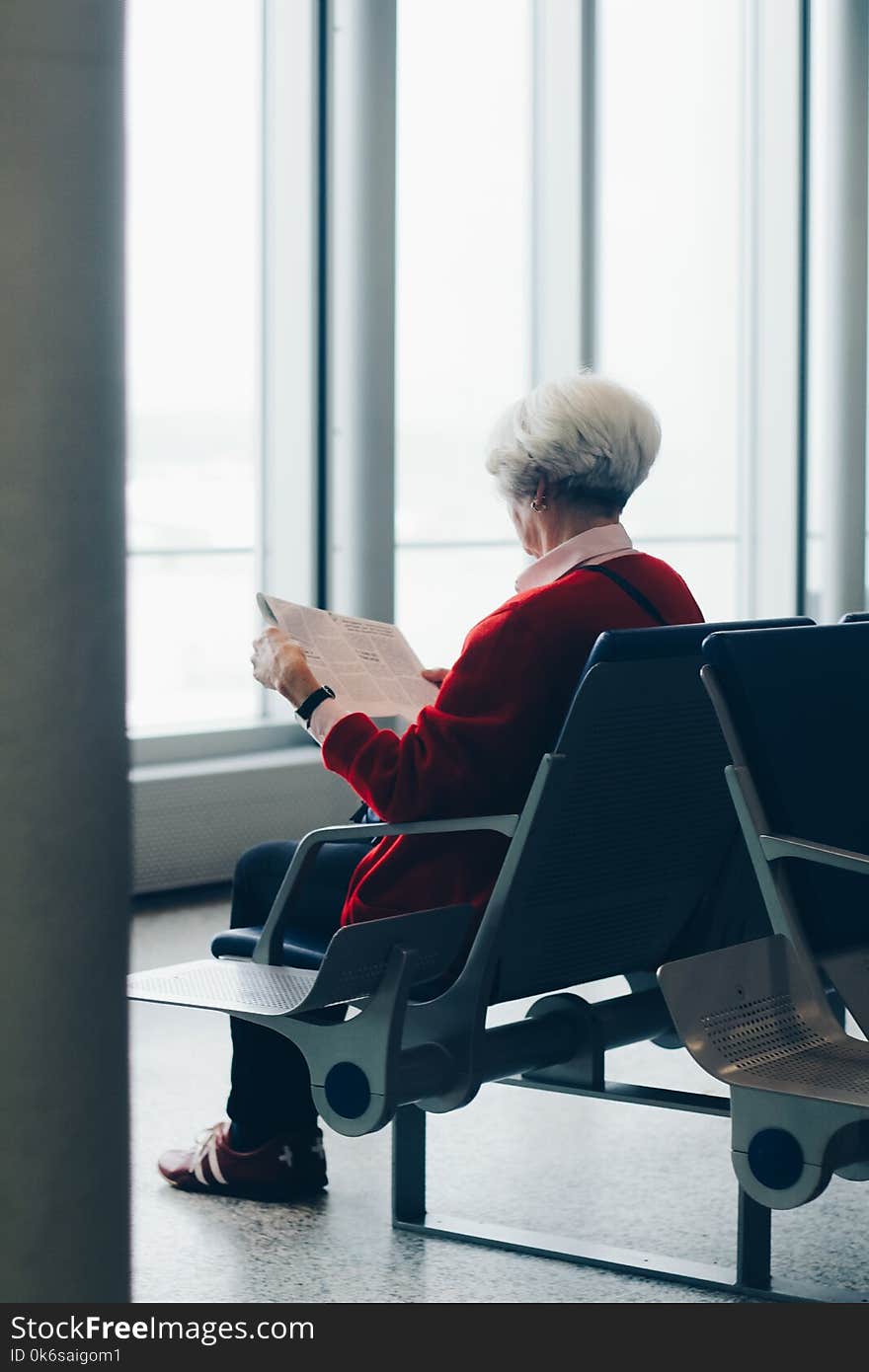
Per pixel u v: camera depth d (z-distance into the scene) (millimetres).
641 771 2119
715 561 7457
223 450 5621
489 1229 2336
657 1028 2340
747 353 7500
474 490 6379
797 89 7348
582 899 2170
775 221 7438
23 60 1260
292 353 5668
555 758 1966
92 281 1301
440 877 2152
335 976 1954
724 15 7219
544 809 1993
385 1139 2832
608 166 6625
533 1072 2264
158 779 5121
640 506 7113
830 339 7414
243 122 5582
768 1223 2154
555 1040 2197
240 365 5645
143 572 5469
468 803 2088
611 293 6711
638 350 6887
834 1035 1889
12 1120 1291
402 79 5977
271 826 5441
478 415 6348
